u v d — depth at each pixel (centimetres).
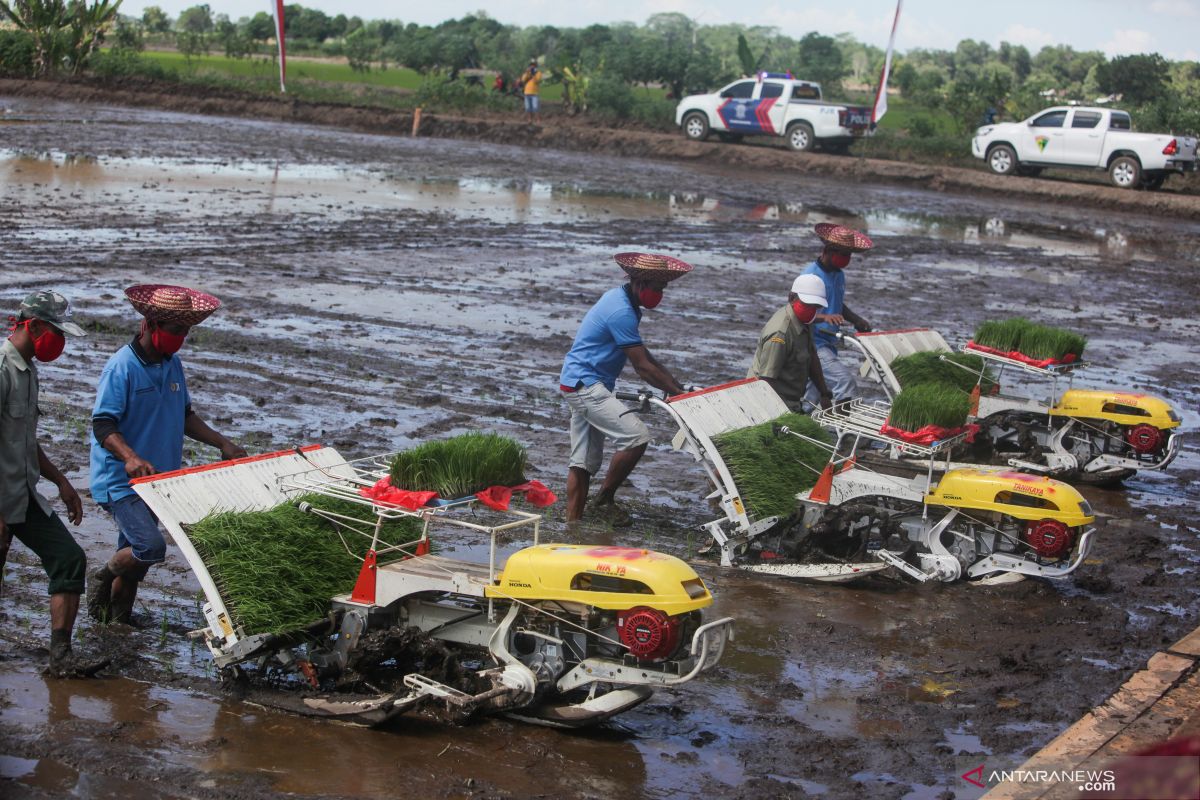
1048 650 677
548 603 543
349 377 1204
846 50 11350
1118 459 1005
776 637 680
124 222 1995
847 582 774
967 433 795
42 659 592
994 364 1067
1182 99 5109
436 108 4472
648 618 517
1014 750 550
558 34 7450
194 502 573
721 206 2805
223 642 554
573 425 859
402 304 1562
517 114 4434
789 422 824
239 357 1248
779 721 571
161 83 4528
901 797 503
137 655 602
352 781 493
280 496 602
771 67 7025
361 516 600
